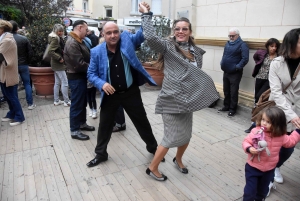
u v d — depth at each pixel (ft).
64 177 9.15
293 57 7.10
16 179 9.01
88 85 13.88
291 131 7.61
